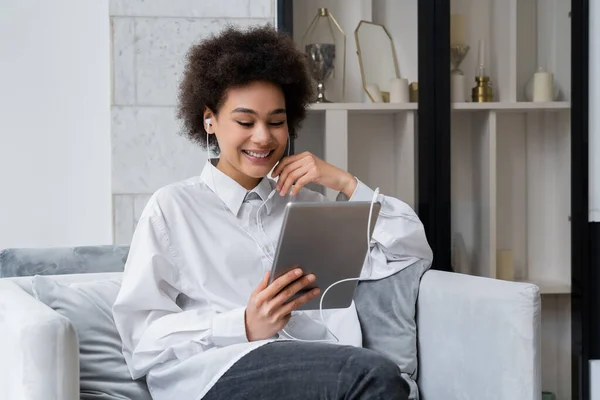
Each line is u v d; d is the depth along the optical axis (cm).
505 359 203
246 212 217
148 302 194
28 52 328
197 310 191
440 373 223
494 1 332
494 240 333
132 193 321
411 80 327
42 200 330
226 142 208
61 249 243
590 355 338
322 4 321
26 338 153
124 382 196
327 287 187
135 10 320
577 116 337
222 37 216
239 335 182
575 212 338
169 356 185
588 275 337
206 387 167
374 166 324
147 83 321
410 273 235
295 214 171
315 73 320
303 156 231
